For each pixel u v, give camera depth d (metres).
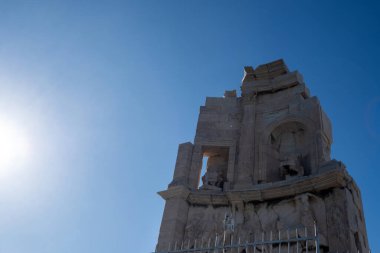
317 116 17.77
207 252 15.16
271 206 15.84
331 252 13.52
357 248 13.74
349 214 13.95
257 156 18.05
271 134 18.77
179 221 16.27
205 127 19.84
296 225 14.75
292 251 14.18
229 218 14.12
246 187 16.84
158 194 17.33
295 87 19.59
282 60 20.77
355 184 15.58
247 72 21.23
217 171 18.97
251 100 20.11
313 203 15.01
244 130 19.11
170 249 15.28
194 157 18.72
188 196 17.08
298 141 18.47
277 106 19.45
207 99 21.06
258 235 15.19
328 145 17.84
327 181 14.79
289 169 17.30
